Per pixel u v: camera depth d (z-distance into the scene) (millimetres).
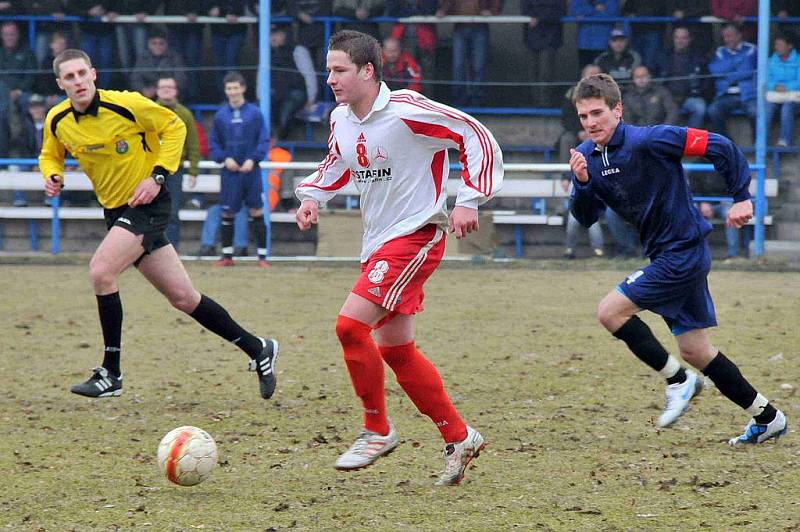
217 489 15602
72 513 14359
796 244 44625
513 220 45219
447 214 15977
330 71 15344
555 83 48500
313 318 31797
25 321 31141
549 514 14188
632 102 45625
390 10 48250
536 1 48188
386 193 15719
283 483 15945
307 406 21344
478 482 15914
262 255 43625
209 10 48188
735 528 13461
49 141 21547
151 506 14688
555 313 32688
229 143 42656
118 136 20609
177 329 30203
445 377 23875
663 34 46469
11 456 17484
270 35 47625
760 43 44500
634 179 17578
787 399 21406
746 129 45812
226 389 22953
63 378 23984
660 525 13625
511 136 48781
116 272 20391
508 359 25875
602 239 44969
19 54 47125
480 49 48406
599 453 17578
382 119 15453
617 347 27375
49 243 47219
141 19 47844
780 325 30141
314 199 16875
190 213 46094
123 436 18922
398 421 20047
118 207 21172
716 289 37000
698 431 19062
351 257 44844
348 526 13703
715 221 44875
